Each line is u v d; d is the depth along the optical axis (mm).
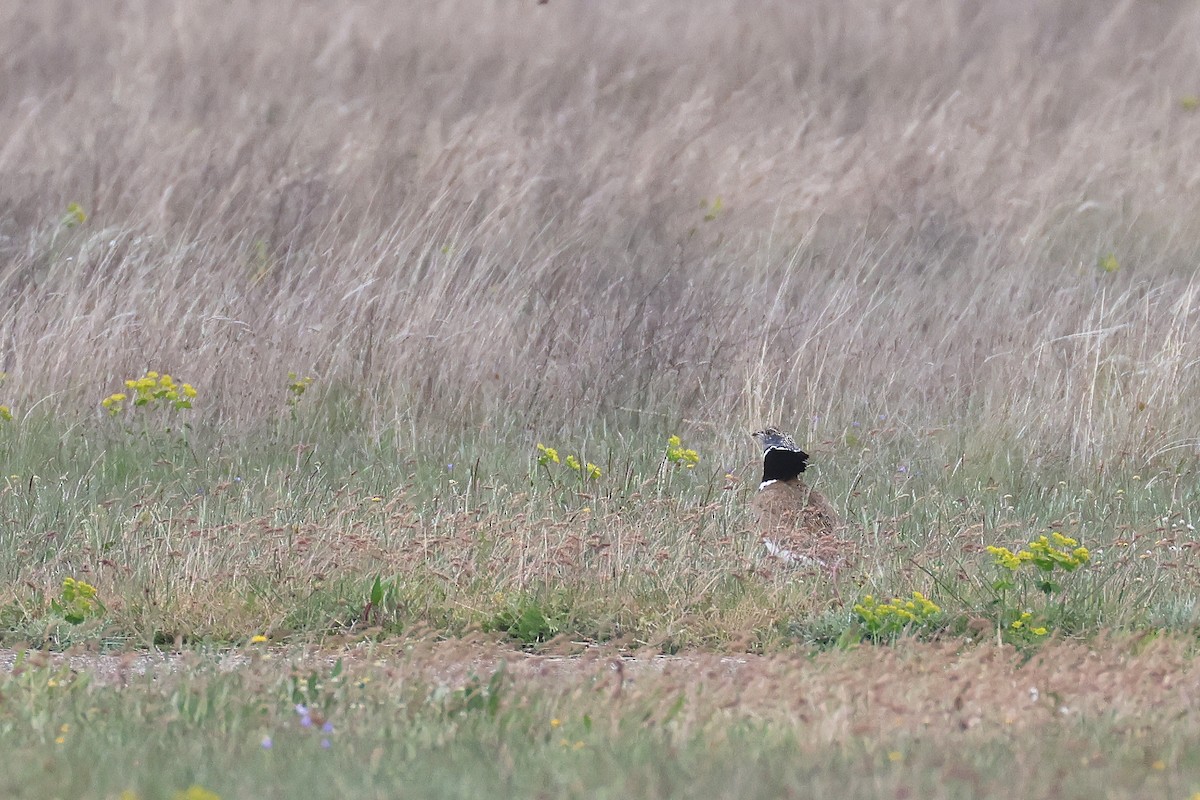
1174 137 42469
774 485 21156
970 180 38688
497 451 26172
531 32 47969
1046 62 47500
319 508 21812
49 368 27375
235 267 30594
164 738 13250
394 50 46031
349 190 34812
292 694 14727
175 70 43812
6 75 43656
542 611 18844
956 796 11820
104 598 18797
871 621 18078
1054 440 26656
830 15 50250
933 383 28719
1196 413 27297
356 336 28391
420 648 16516
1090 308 30328
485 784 12023
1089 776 12352
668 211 35938
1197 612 18703
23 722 13828
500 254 31234
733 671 16672
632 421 27984
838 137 41656
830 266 33062
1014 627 18172
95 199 34562
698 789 11883
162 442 25859
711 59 47156
